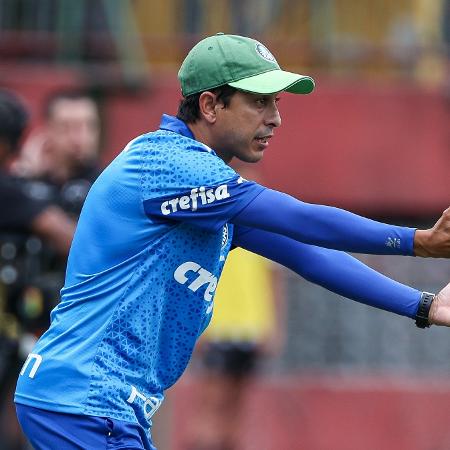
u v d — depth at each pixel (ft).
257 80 51.08
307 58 120.06
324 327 119.24
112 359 50.78
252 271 101.40
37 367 51.37
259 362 113.19
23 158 86.07
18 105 80.23
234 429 108.78
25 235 79.00
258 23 122.01
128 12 119.03
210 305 53.36
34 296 79.00
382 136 114.62
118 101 111.86
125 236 51.03
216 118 51.88
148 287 51.11
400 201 114.62
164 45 120.26
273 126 52.37
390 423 119.24
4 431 81.92
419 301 53.67
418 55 120.78
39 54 118.01
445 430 119.03
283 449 117.70
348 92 114.62
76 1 118.32
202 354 102.47
